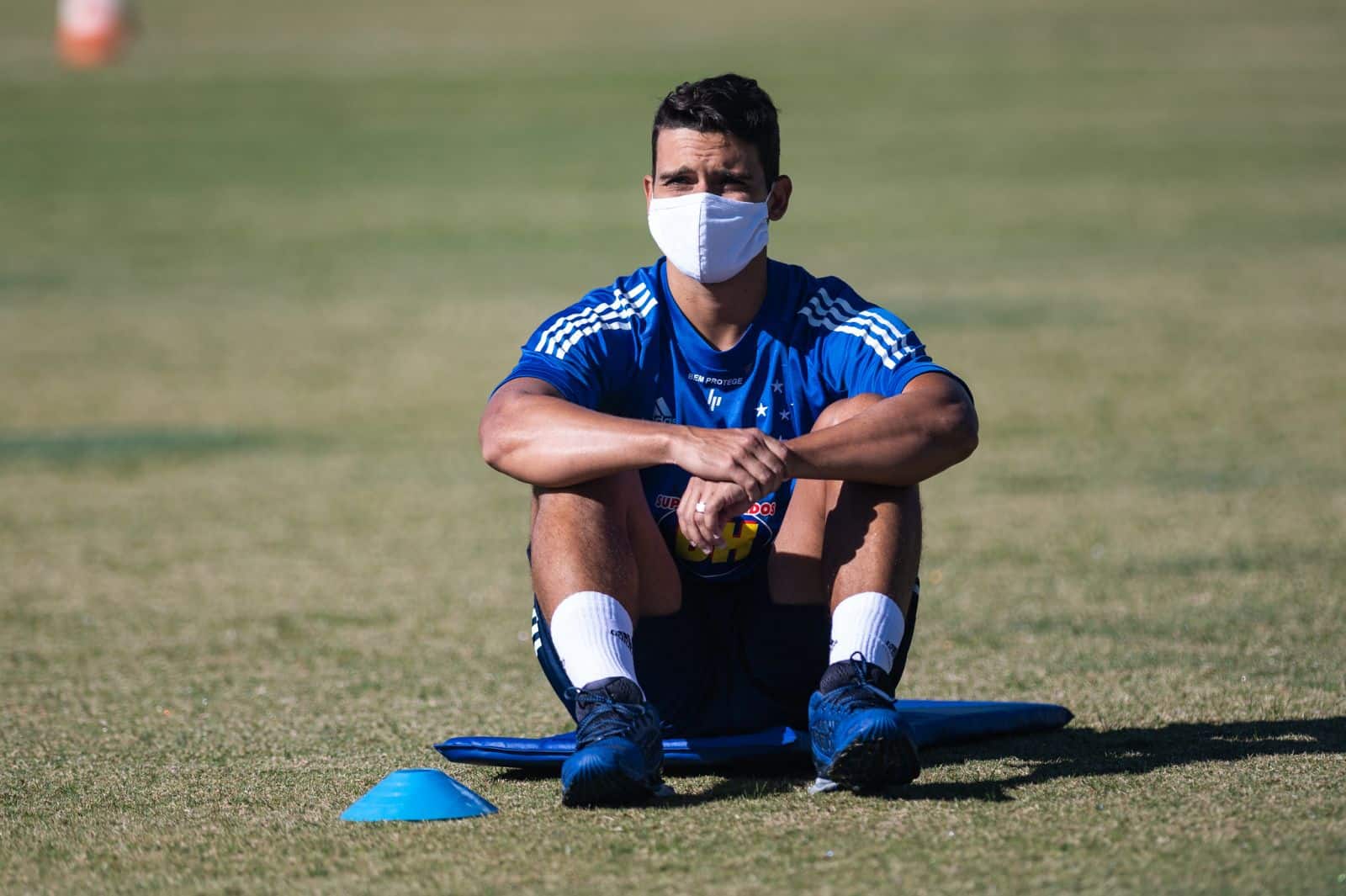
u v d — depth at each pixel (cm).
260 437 3494
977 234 6475
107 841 1082
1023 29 14262
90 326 5022
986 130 9531
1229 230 6394
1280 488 2697
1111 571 2166
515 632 1950
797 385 1261
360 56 13625
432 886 948
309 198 7919
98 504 2866
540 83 11756
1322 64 11794
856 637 1126
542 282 5691
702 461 1123
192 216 7450
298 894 945
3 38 16025
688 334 1256
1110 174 7994
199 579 2289
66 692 1661
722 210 1198
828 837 1016
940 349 4244
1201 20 14550
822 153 8944
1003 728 1345
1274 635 1767
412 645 1880
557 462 1149
